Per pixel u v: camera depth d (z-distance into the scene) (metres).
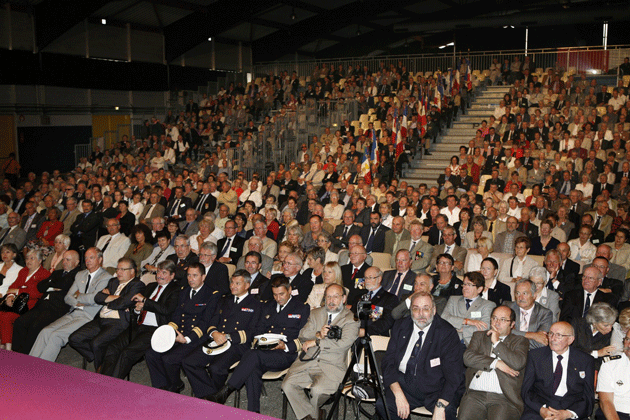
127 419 2.12
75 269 7.02
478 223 8.54
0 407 2.22
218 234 9.20
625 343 4.16
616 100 16.98
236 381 5.01
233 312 5.80
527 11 21.95
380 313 4.89
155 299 6.14
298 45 27.31
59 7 18.44
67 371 2.63
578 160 13.52
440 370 4.67
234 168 16.92
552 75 19.08
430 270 7.87
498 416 4.37
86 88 20.55
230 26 23.08
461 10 24.72
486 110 18.94
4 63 17.72
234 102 22.98
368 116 18.88
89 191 12.76
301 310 5.63
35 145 19.23
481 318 5.43
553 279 6.65
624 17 20.23
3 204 11.30
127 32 22.06
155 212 12.00
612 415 4.11
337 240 9.00
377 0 24.83
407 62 24.14
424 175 15.98
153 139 19.88
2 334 6.66
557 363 4.43
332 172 15.02
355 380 5.07
